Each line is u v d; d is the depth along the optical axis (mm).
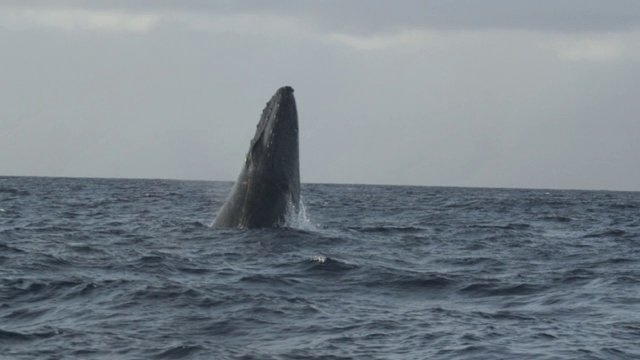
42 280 27656
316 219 59438
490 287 29281
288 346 20703
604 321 24234
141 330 21859
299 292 27453
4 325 22250
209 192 127750
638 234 55250
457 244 43656
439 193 184375
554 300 27422
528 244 45375
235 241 36500
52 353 19578
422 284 29281
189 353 19750
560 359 20062
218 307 24453
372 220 61906
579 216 80812
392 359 19875
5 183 172500
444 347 20938
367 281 29469
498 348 20922
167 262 32000
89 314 23484
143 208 71188
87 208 70312
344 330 22375
